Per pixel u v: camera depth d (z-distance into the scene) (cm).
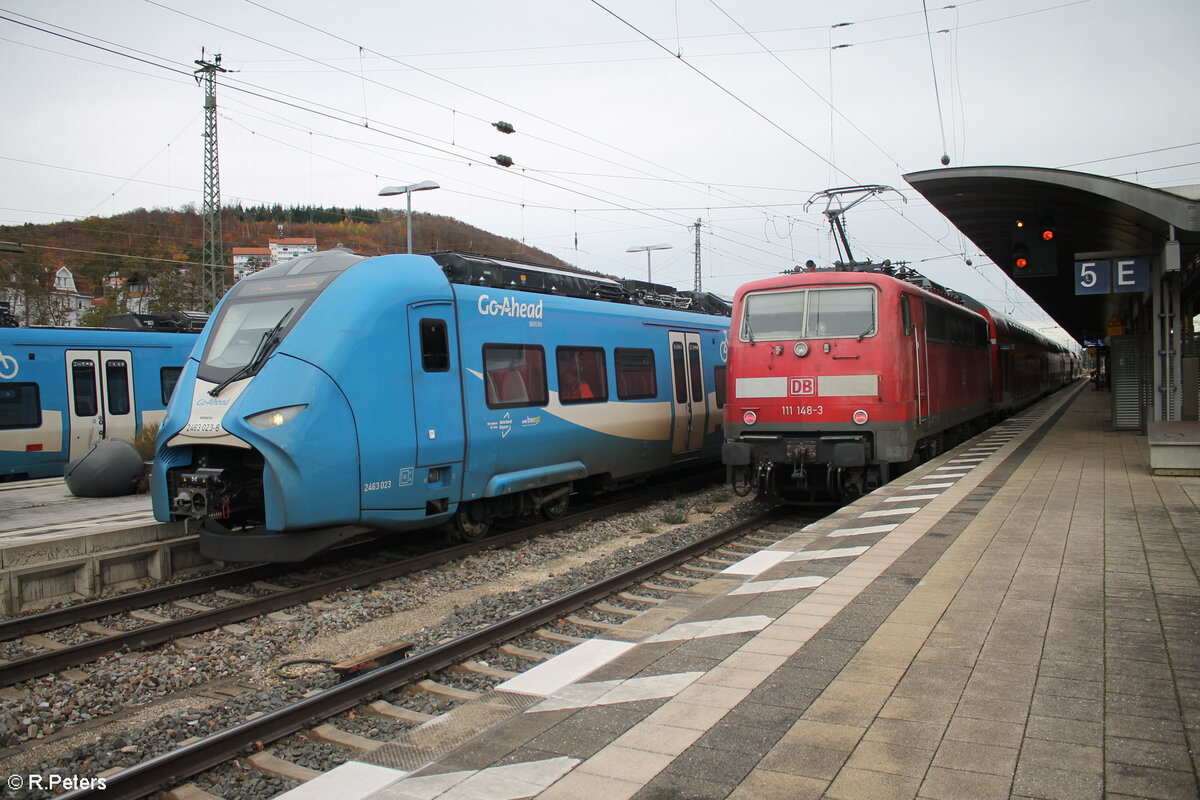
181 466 906
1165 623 531
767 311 1220
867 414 1138
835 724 399
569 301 1251
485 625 739
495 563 992
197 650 703
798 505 1376
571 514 1303
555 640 704
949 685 441
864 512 980
